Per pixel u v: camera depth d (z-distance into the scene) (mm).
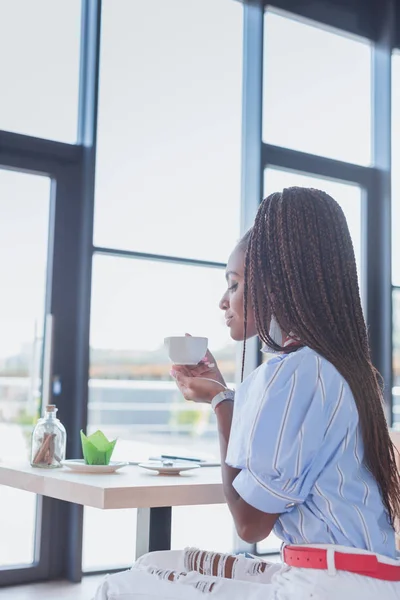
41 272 3418
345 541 1120
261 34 3895
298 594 1081
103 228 3504
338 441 1145
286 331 1238
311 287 1219
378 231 4367
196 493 1502
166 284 3650
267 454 1115
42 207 3439
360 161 4367
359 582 1075
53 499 3354
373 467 1179
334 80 4277
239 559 1361
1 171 3369
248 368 3717
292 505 1156
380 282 4328
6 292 3348
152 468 1748
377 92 4406
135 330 3551
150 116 3664
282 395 1130
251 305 1390
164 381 3613
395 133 4469
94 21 3465
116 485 1449
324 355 1177
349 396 1155
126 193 3570
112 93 3566
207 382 1410
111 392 3475
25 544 3326
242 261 1438
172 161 3705
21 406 3330
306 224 1240
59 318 3410
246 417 1158
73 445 3369
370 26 4406
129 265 3561
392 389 4258
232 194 3877
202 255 3750
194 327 3701
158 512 1721
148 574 1278
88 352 3395
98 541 3488
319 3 4188
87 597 3096
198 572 1316
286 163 3994
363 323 1263
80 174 3488
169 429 3615
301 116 4121
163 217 3654
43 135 3424
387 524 1196
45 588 3215
